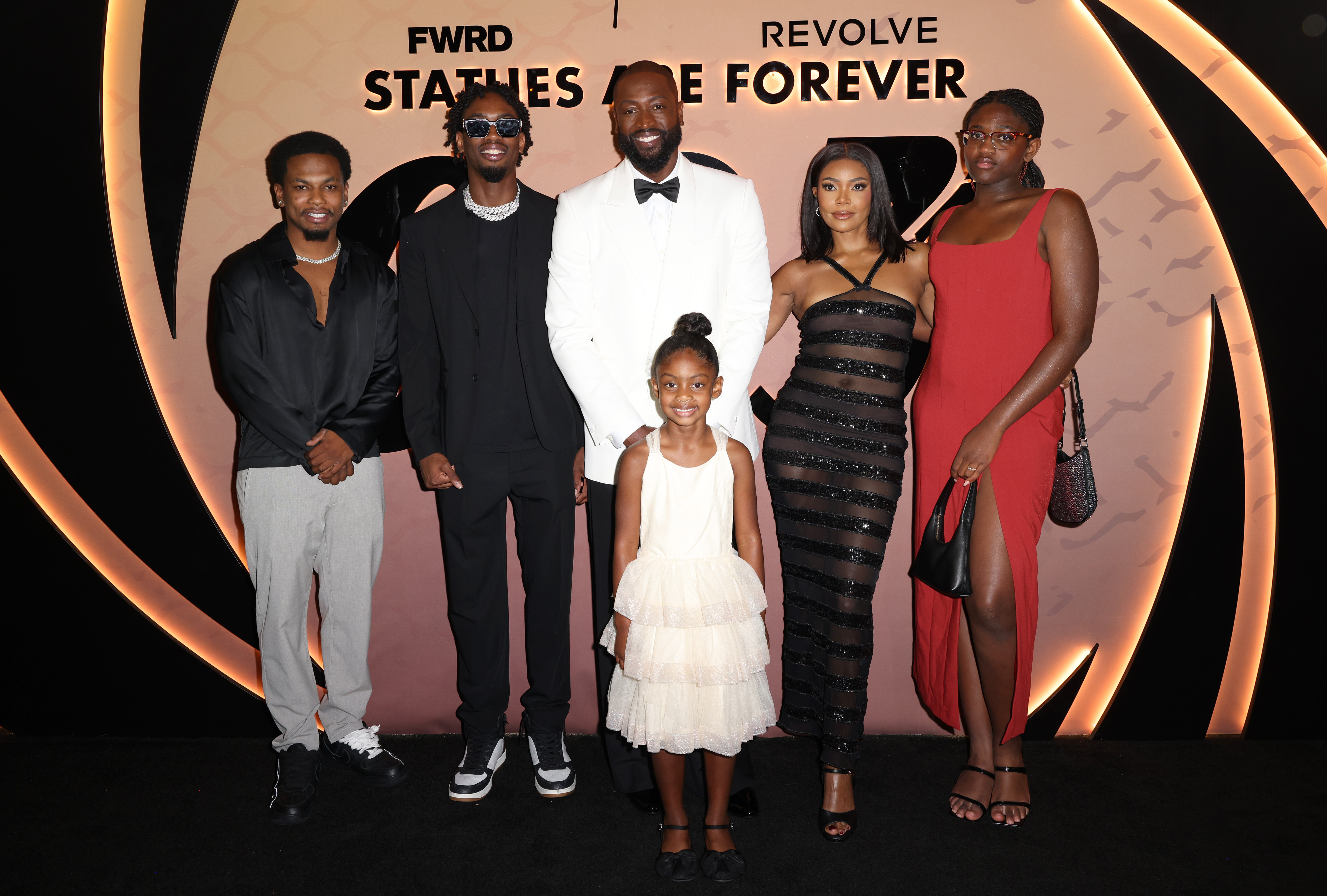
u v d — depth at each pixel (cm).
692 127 276
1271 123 269
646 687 208
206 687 296
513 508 266
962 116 273
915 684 286
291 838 237
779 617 292
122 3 274
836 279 241
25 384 287
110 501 291
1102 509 284
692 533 210
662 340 227
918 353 284
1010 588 235
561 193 263
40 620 295
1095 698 291
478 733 261
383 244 281
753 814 245
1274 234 272
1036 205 229
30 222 281
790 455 239
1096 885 212
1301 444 277
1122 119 271
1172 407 280
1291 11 265
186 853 230
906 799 254
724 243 231
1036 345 232
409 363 254
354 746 267
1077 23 269
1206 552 283
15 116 277
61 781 268
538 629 260
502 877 219
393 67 276
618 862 225
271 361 251
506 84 275
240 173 279
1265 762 272
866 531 234
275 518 250
